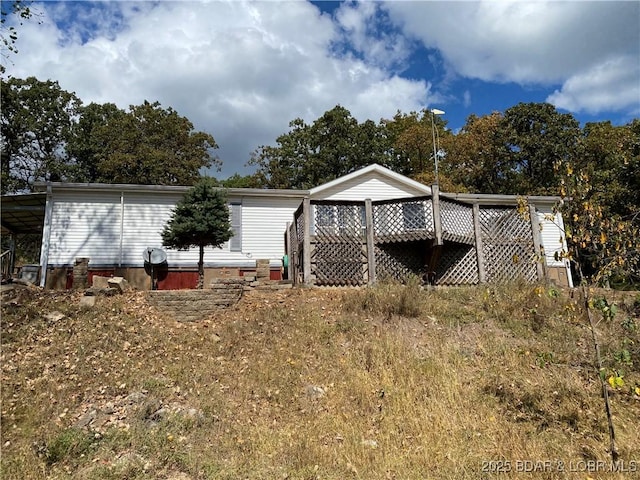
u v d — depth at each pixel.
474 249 11.82
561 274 16.95
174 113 34.03
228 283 9.36
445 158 31.78
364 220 11.58
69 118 34.09
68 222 14.13
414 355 6.95
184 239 12.12
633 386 6.11
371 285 10.17
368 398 5.85
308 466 4.49
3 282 9.74
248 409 5.69
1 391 5.71
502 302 8.89
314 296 9.54
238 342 7.54
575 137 29.45
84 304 8.54
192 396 5.87
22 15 9.16
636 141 17.27
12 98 31.00
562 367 6.68
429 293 9.66
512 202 17.41
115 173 29.98
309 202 11.19
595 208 4.89
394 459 4.65
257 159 36.34
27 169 32.41
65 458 4.50
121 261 14.28
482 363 6.82
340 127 34.00
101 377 6.22
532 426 5.31
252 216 15.66
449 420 5.37
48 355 6.74
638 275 5.10
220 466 4.45
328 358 6.96
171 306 8.86
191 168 32.22
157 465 4.42
